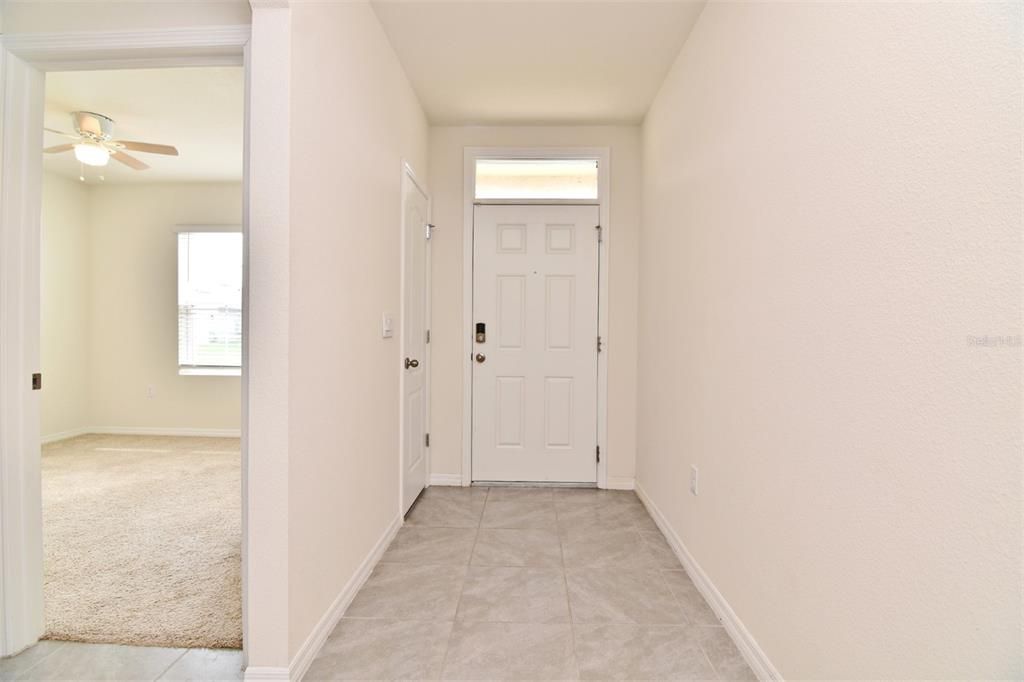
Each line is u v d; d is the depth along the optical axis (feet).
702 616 6.28
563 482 11.91
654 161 10.16
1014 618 2.49
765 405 5.10
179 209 17.29
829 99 4.03
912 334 3.14
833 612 3.94
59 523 9.32
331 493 5.92
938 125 2.95
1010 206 2.51
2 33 5.35
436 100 10.48
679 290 8.20
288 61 4.73
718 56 6.58
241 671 5.15
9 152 5.44
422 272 11.07
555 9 7.40
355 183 6.64
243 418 5.02
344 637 5.79
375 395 7.64
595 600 6.64
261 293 4.77
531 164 12.10
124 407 17.47
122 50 5.33
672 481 8.46
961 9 2.80
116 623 5.97
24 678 5.03
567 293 11.84
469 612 6.33
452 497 10.98
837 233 3.92
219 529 9.05
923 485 3.05
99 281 17.37
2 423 5.41
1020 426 2.46
